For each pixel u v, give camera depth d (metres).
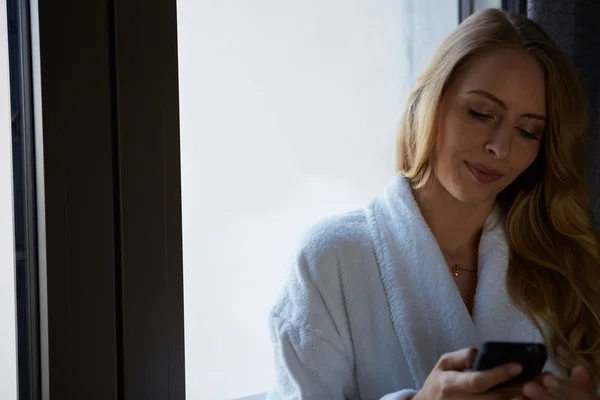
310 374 0.91
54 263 0.81
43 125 0.79
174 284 0.90
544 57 0.95
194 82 1.01
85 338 0.84
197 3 1.00
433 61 0.98
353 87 1.19
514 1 1.30
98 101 0.82
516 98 0.92
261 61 1.07
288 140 1.12
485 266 1.02
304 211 1.15
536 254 1.05
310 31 1.12
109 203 0.84
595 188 1.30
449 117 0.94
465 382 0.71
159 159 0.87
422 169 0.99
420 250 0.96
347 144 1.19
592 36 1.30
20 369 0.85
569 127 1.00
